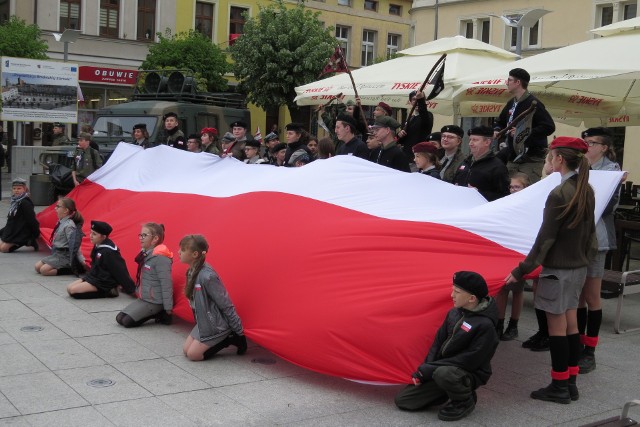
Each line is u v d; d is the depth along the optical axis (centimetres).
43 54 2425
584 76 788
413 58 1162
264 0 3366
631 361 636
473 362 482
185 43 2742
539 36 2431
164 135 1441
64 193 1484
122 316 683
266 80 2781
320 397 522
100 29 2934
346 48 3669
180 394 514
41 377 536
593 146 662
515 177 693
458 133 788
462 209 660
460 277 487
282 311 583
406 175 704
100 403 490
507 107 824
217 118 1582
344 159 732
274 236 641
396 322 520
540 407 516
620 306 726
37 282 861
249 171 892
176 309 692
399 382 509
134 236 883
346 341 534
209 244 702
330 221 634
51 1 2789
